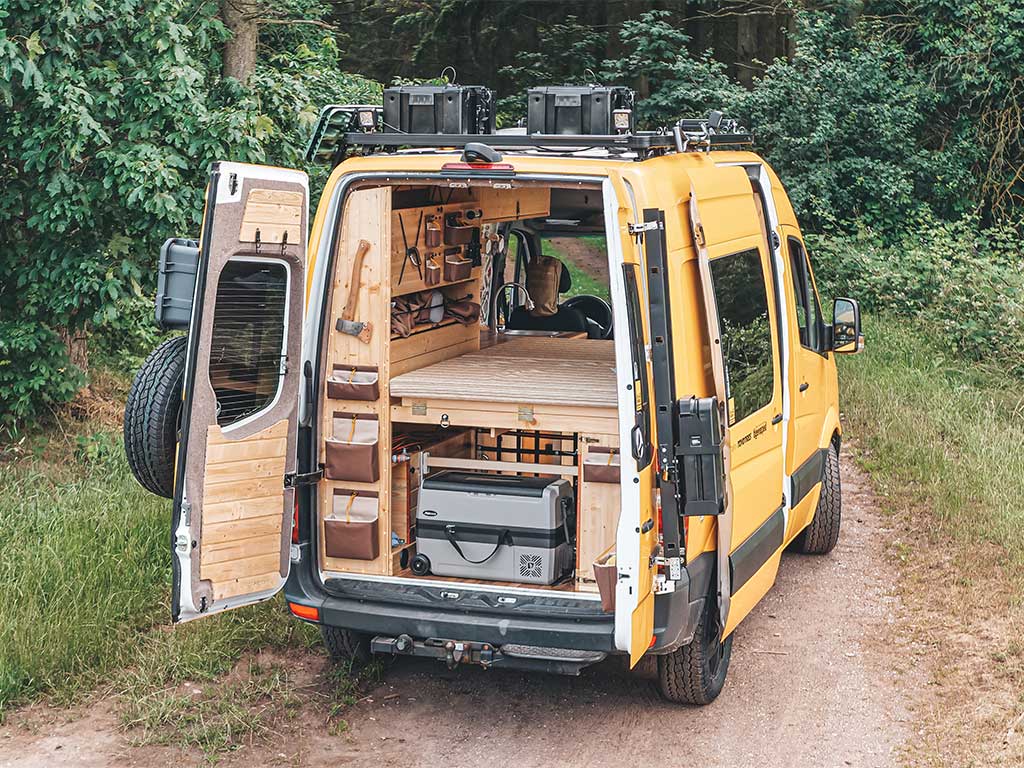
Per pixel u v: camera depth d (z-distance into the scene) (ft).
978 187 60.03
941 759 16.28
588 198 22.93
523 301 24.29
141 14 28.99
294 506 15.98
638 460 14.57
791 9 62.03
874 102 58.08
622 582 14.69
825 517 24.40
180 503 14.55
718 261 17.19
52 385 30.07
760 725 17.43
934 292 44.86
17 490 25.84
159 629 19.99
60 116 26.43
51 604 19.38
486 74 72.90
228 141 29.04
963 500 26.53
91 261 28.17
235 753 16.30
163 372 16.34
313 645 19.92
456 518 16.89
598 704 18.15
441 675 19.16
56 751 16.26
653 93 64.18
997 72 59.11
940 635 20.52
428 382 16.92
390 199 16.47
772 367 19.61
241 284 14.88
